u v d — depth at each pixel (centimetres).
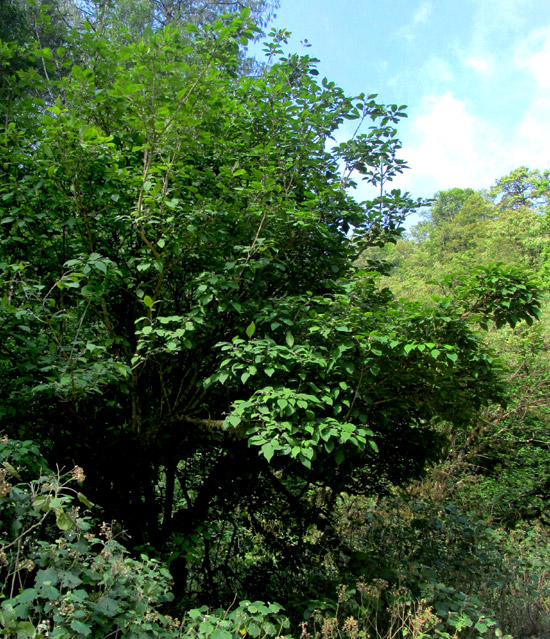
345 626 304
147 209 323
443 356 323
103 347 303
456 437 902
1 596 189
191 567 471
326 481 452
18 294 337
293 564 459
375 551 475
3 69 417
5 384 327
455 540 528
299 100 430
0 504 211
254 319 359
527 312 331
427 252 4172
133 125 321
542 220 3316
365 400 326
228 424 300
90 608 206
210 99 330
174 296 402
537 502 898
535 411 916
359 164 456
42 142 332
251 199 354
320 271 430
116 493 402
